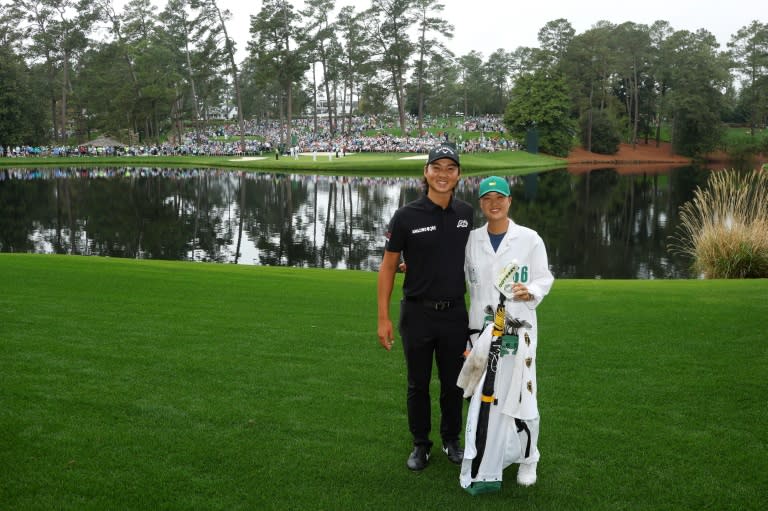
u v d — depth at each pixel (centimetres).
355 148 6994
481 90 10706
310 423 402
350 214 2483
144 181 3950
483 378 323
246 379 475
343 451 366
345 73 8881
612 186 3831
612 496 319
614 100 8356
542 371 494
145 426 393
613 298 769
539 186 3859
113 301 721
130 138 7281
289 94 6594
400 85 7575
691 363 508
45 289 774
